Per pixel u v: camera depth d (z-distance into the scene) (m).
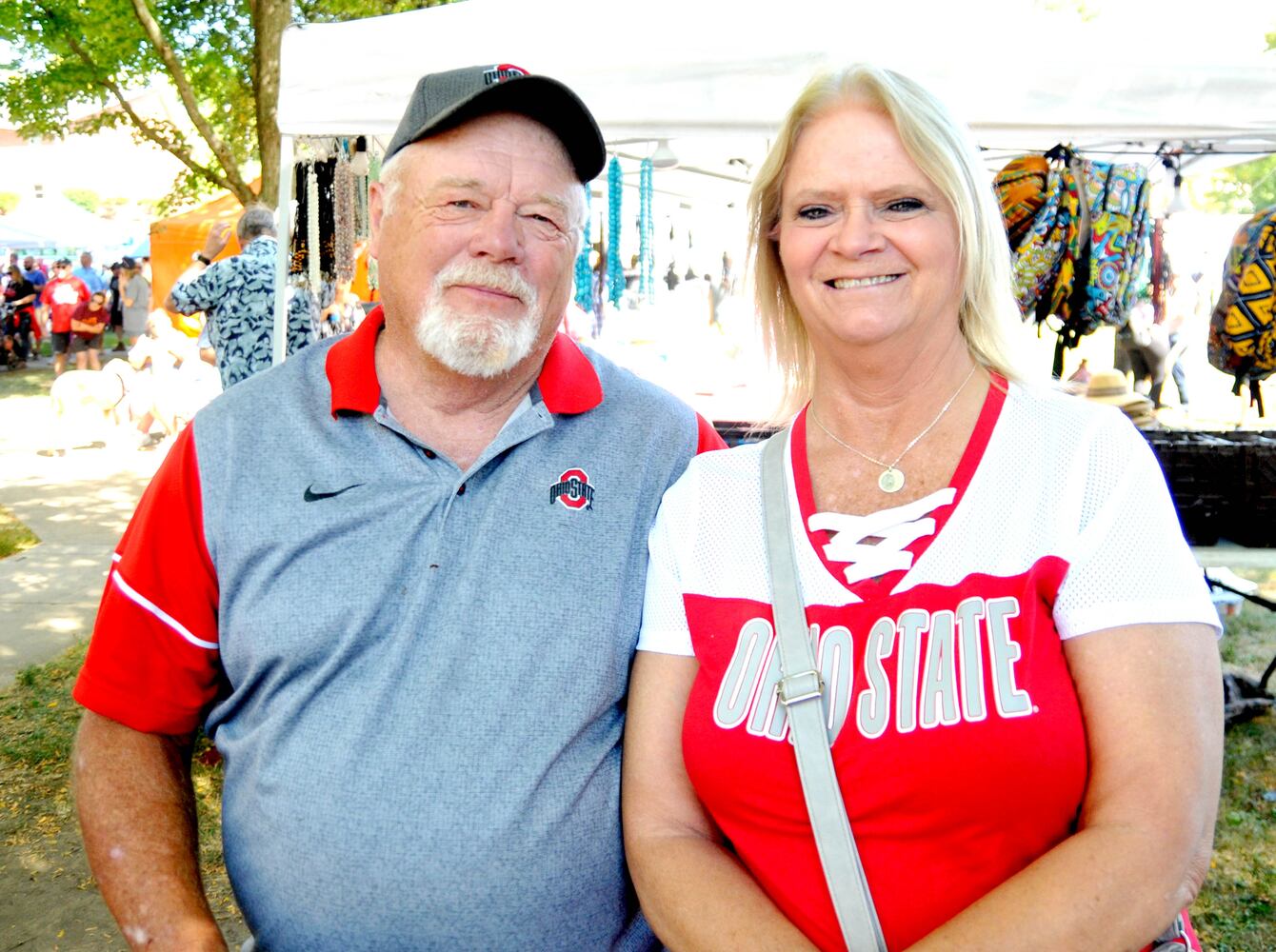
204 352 10.47
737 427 4.77
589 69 3.58
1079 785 1.25
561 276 1.74
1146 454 1.35
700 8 3.52
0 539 7.37
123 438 11.02
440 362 1.66
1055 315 3.74
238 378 5.66
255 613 1.59
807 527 1.45
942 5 3.50
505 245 1.64
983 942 1.16
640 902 1.55
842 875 1.28
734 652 1.42
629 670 1.62
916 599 1.32
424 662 1.54
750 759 1.36
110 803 1.62
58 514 8.07
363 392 1.67
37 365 18.84
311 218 4.39
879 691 1.30
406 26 3.65
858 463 1.49
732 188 7.40
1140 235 3.62
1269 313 3.88
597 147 1.74
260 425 1.68
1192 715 1.23
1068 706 1.26
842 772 1.31
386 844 1.50
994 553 1.32
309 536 1.59
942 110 1.43
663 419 1.80
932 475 1.44
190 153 14.64
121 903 1.58
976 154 1.46
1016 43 3.47
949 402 1.47
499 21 3.61
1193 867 1.24
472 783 1.51
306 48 3.72
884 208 1.42
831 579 1.39
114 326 21.47
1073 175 3.56
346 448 1.65
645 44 3.54
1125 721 1.24
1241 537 4.49
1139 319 6.44
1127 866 1.17
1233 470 4.45
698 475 1.61
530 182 1.67
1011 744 1.23
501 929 1.53
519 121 1.68
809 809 1.30
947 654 1.28
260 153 10.55
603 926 1.60
